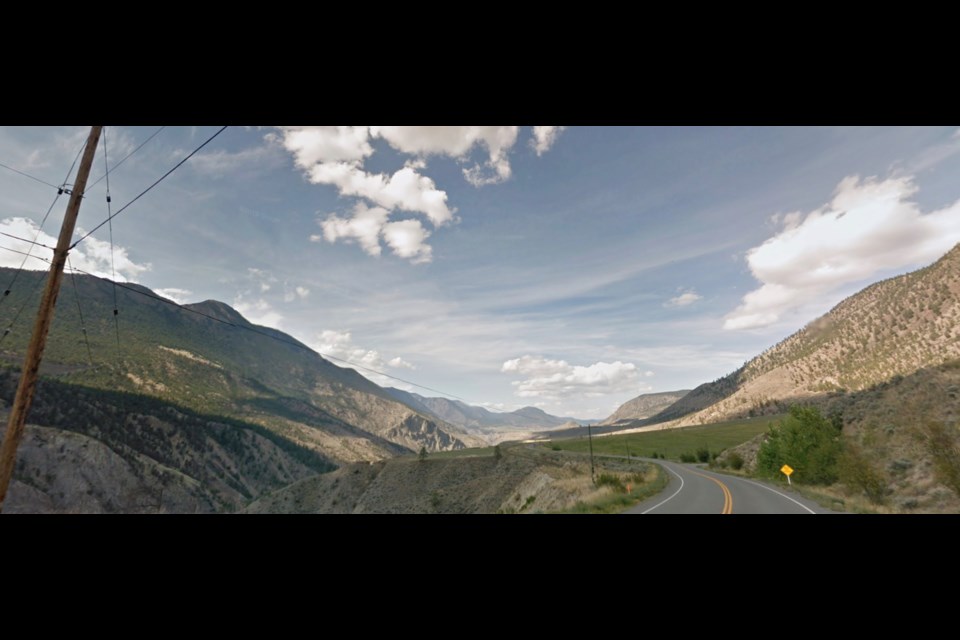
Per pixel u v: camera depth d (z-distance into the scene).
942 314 195.62
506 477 78.38
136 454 131.12
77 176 8.97
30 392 7.88
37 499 92.44
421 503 89.31
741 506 19.19
